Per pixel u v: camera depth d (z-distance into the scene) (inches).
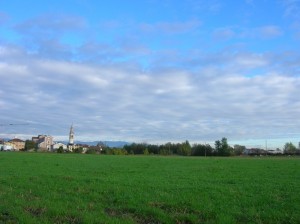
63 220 499.5
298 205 609.0
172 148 6609.3
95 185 880.3
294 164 2313.0
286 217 518.6
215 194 737.6
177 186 884.6
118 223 476.7
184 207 595.8
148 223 504.4
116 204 626.2
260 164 2304.4
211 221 499.2
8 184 899.4
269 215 529.3
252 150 6934.1
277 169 1721.2
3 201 628.7
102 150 6092.5
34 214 543.8
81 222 486.9
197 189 821.9
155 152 6560.0
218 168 1784.0
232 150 6289.4
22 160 2343.8
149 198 677.3
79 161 2434.8
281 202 644.7
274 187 882.8
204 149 6373.0
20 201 626.8
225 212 550.6
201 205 603.8
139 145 6638.8
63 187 841.5
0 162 2063.2
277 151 6963.6
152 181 1014.4
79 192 759.7
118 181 992.2
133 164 2160.4
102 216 515.5
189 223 502.3
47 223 474.6
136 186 872.9
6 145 7711.6
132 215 548.7
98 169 1600.6
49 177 1096.2
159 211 553.0
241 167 1902.1
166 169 1665.8
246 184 959.0
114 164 2127.2
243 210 570.3
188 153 6437.0
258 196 717.9
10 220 490.3
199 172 1467.8
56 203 614.2
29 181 970.1
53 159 2645.2
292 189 842.2
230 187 874.1
